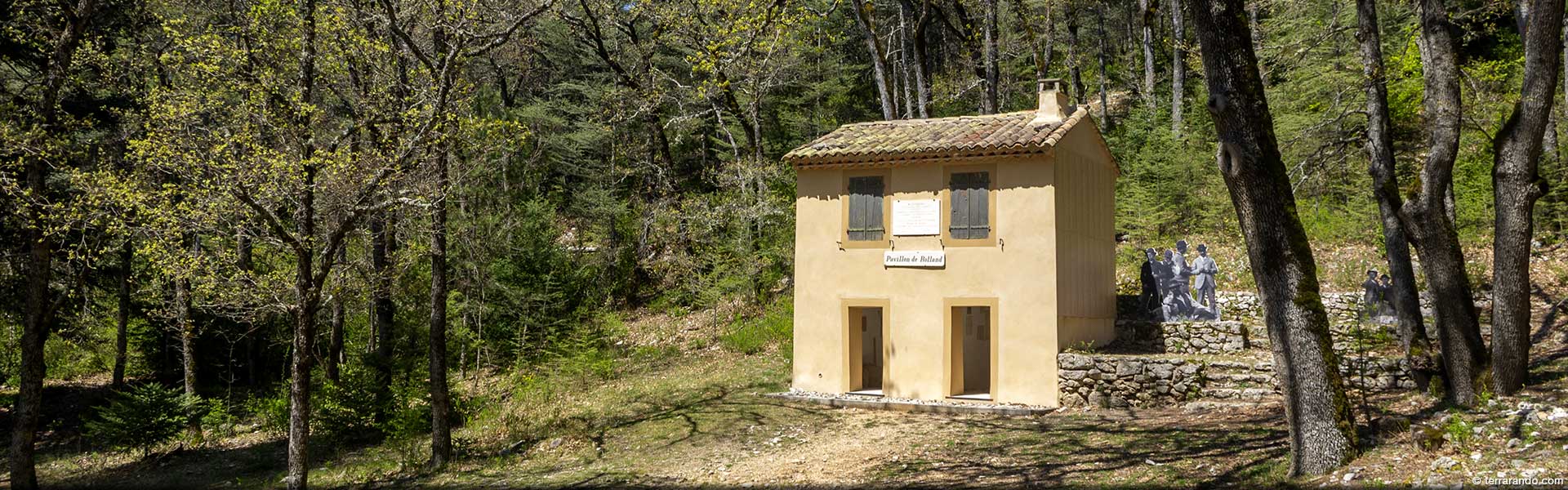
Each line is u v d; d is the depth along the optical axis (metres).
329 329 25.69
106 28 18.62
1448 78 12.00
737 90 31.62
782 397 18.52
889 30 37.72
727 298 28.47
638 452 15.68
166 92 14.13
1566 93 17.53
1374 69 14.30
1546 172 21.48
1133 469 11.34
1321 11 23.89
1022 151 16.89
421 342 25.44
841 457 13.90
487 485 14.25
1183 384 15.73
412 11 15.30
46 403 26.81
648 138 33.78
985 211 17.50
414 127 14.59
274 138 14.38
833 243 18.78
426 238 19.39
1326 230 24.16
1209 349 18.50
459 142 15.62
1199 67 24.44
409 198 14.26
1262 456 10.92
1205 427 13.36
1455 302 11.86
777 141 36.88
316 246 15.69
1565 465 8.26
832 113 37.53
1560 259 20.55
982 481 11.64
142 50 18.23
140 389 19.83
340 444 18.88
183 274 14.84
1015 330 17.06
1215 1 9.23
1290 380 9.57
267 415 21.84
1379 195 14.24
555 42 35.88
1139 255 24.88
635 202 34.06
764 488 12.32
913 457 13.45
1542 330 16.75
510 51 33.44
